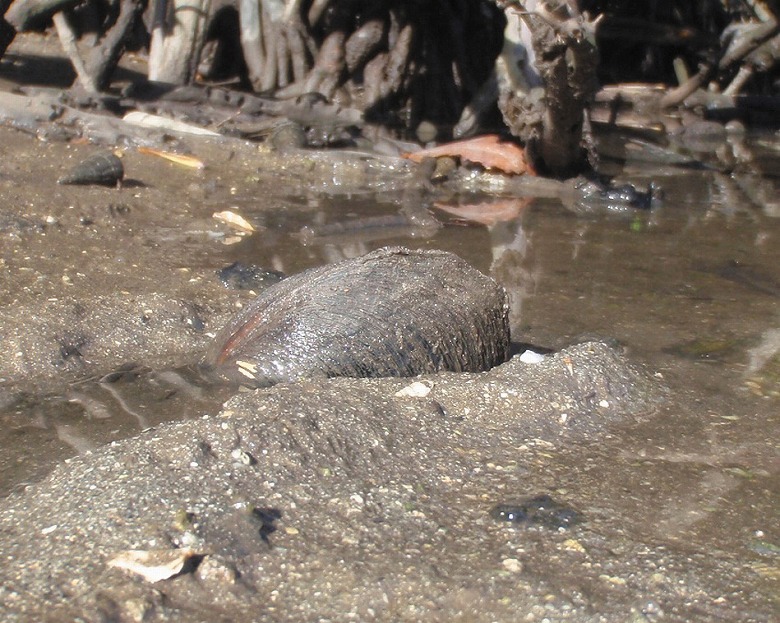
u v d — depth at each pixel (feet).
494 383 2.28
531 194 3.12
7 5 3.31
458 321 2.35
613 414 2.28
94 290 2.54
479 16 3.81
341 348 2.32
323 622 1.64
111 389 2.32
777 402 2.32
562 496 2.04
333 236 2.81
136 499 1.87
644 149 3.53
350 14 3.70
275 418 2.13
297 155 3.20
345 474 2.03
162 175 3.06
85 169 2.94
